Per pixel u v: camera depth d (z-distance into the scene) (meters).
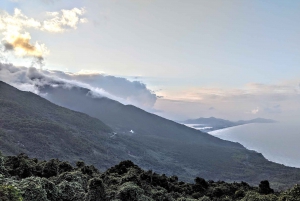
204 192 52.47
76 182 33.56
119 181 43.41
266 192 47.03
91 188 30.39
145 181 46.62
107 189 36.47
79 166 55.34
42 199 24.55
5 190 16.83
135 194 32.47
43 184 27.05
